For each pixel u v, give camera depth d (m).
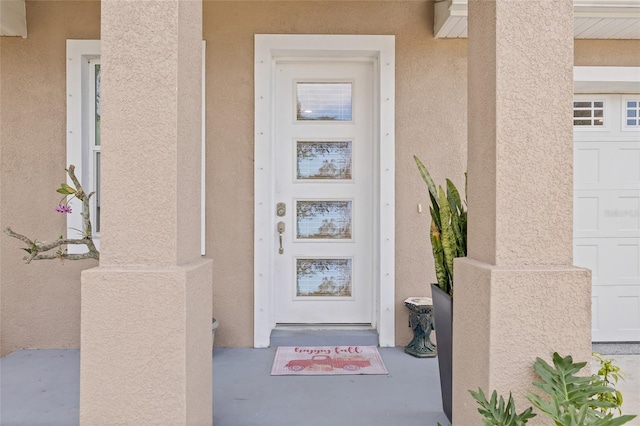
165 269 1.44
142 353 1.43
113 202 1.47
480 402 1.25
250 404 2.20
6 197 3.04
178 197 1.49
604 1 2.60
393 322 3.09
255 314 3.06
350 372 2.62
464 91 3.10
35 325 3.05
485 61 1.50
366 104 3.26
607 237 3.32
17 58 3.02
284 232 3.26
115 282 1.43
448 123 3.11
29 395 2.33
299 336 3.08
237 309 3.07
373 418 2.06
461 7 2.71
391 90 3.08
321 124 3.25
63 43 3.03
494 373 1.36
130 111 1.47
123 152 1.47
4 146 3.03
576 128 3.32
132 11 1.47
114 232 1.47
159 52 1.47
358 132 3.26
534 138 1.42
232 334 3.07
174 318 1.43
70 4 3.03
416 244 3.11
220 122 3.06
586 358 1.38
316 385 2.44
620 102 3.33
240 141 3.07
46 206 3.04
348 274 3.30
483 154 1.51
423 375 2.58
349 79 3.26
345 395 2.31
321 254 3.27
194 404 1.53
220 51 3.05
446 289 2.07
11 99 3.03
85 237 2.15
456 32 2.98
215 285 3.07
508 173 1.42
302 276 3.29
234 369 2.66
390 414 2.10
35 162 3.04
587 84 3.16
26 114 3.03
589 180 3.32
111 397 1.43
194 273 1.53
